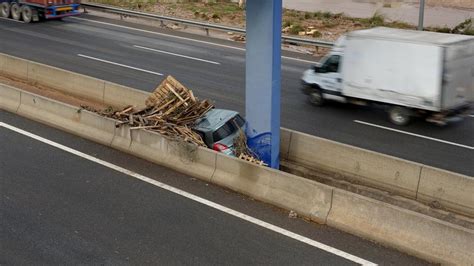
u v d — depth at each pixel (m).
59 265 8.14
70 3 32.00
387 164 11.38
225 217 9.67
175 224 9.41
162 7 37.25
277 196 10.06
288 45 27.34
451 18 37.56
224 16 33.78
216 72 21.62
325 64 17.66
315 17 34.69
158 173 11.58
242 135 12.05
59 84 18.77
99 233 9.07
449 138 14.96
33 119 14.95
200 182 11.13
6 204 10.03
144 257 8.38
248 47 11.34
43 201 10.19
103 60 23.06
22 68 20.03
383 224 8.82
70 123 14.10
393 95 15.98
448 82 15.20
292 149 12.79
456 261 8.05
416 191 11.05
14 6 32.03
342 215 9.25
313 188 9.66
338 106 17.95
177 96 13.37
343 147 11.95
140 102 16.25
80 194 10.51
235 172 10.79
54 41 26.59
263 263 8.22
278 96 11.65
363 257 8.40
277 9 10.88
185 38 28.61
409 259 8.34
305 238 8.95
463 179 10.45
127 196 10.47
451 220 10.16
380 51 16.05
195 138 12.05
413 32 16.59
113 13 34.47
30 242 8.77
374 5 44.16
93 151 12.77
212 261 8.27
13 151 12.66
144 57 23.89
